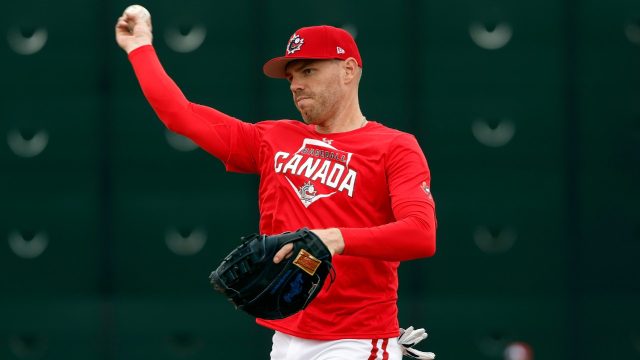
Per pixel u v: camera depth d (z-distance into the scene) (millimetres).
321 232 11539
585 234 25312
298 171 12969
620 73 25469
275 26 25125
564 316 25125
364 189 12672
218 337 24812
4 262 24844
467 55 25344
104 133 25109
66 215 24984
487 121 25328
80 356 24719
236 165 13578
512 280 25172
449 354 24922
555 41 25453
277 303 11930
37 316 24766
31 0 25031
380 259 11711
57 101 25062
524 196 25328
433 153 25281
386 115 25172
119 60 25125
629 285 25219
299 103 13008
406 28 25297
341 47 12914
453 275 25125
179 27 25094
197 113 13289
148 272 24953
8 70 25000
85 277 24891
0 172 24984
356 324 12914
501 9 25438
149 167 25141
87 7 25109
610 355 25125
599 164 25406
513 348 24875
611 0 25469
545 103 25438
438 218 25219
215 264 24984
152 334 24797
